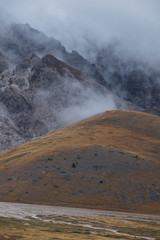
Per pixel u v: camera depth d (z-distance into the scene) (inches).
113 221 2385.6
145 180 4552.2
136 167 4899.1
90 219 2402.8
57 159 5059.1
